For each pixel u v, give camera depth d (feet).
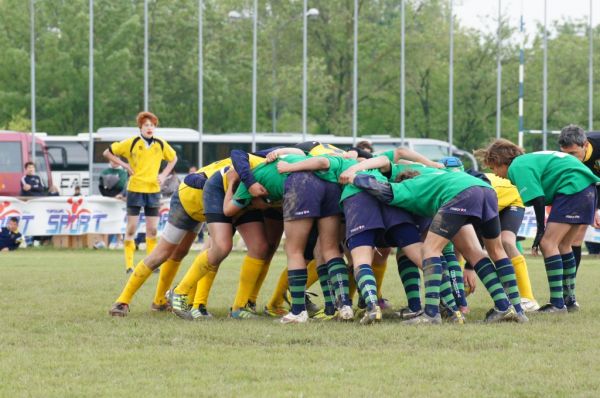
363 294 71.46
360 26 373.40
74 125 391.45
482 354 59.26
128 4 380.99
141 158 124.77
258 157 75.46
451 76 226.99
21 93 383.04
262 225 78.59
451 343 63.00
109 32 381.19
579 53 388.16
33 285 101.96
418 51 377.91
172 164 126.62
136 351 61.00
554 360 57.31
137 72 377.71
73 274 116.67
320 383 51.62
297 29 374.43
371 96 384.27
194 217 78.33
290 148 76.28
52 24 382.01
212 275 78.33
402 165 74.18
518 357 58.13
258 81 378.73
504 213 84.33
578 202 80.12
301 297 74.59
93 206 184.75
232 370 55.11
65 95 381.40
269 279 110.22
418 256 72.54
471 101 402.93
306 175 73.36
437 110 407.23
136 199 123.95
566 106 390.42
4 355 59.88
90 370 55.26
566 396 48.62
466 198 70.38
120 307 78.33
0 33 378.73
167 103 384.27
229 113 392.68
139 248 184.96
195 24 376.89
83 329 69.87
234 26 379.14
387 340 64.34
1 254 164.66
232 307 80.07
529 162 80.23
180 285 77.36
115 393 49.78
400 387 50.62
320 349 61.41
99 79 375.04
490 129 406.62
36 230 182.91
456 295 78.33
